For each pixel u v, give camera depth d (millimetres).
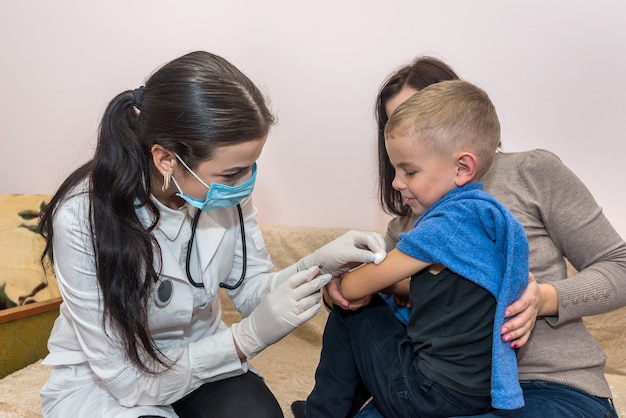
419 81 1163
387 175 1266
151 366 1039
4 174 2523
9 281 1935
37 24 2328
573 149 1683
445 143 935
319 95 1958
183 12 2096
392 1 1810
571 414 914
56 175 2420
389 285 1000
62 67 2320
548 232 1067
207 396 1147
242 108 919
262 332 1072
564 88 1659
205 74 919
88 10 2236
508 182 1078
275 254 1917
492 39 1712
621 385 1430
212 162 938
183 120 901
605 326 1562
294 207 2072
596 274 1000
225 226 1207
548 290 979
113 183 961
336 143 1962
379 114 1247
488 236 929
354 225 1989
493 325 917
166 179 960
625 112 1606
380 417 1066
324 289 1225
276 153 2059
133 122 981
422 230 941
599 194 1682
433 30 1776
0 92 2443
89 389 1123
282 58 1986
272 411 1118
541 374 1001
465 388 935
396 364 1006
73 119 2344
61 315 1196
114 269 964
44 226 1064
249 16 2004
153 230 1059
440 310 960
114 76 2244
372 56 1862
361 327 1070
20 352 1678
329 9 1894
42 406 1171
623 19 1565
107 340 1020
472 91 990
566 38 1633
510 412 938
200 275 1143
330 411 1110
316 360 1773
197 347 1090
